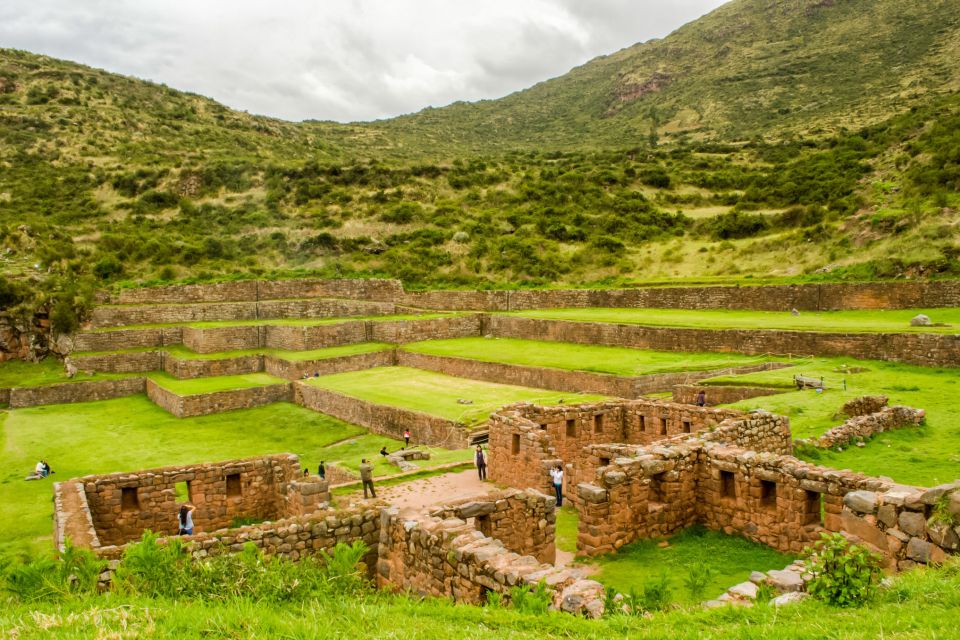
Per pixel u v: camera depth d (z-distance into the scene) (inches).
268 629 267.1
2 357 2252.7
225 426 1673.2
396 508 454.0
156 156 4394.7
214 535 414.0
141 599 313.6
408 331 2399.1
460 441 1284.4
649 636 269.4
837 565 324.2
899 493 413.4
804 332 1552.7
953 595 288.4
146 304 2539.4
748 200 3511.3
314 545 439.2
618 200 3794.3
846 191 3073.3
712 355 1697.8
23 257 2787.9
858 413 929.5
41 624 265.1
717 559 513.0
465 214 3784.5
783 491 524.7
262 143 5570.9
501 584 346.6
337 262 3248.0
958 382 1147.9
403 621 300.7
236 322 2442.2
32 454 1397.6
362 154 6417.3
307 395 1865.2
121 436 1567.4
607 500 540.1
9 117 4616.1
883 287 1932.8
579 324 2090.3
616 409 959.6
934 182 2581.2
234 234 3506.4
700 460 594.9
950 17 6707.7
